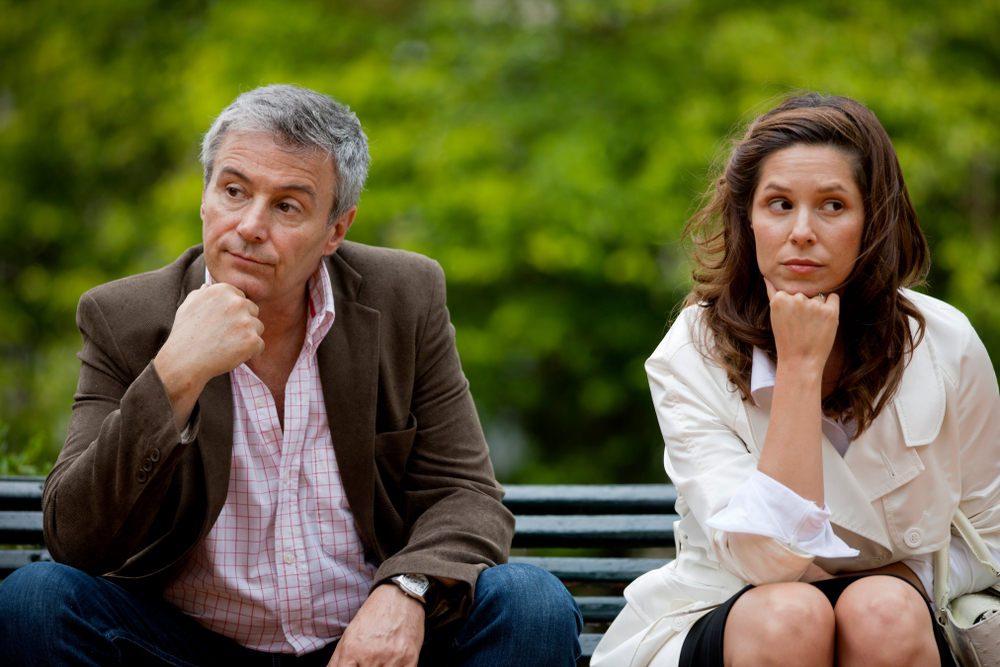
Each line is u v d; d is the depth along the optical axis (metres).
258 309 3.56
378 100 11.71
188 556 3.54
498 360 11.43
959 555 3.57
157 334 3.67
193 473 3.54
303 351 3.74
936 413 3.50
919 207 11.95
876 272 3.46
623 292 11.74
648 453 12.53
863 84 11.09
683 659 3.38
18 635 3.17
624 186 10.85
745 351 3.62
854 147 3.40
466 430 3.95
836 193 3.38
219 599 3.63
